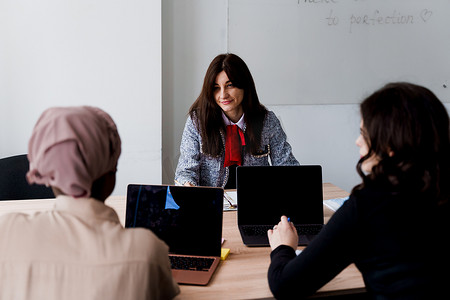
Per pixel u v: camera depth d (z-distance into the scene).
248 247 1.59
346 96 3.50
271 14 3.24
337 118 3.53
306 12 3.30
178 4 3.09
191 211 1.51
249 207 1.77
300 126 3.48
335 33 3.38
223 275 1.36
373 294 1.03
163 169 3.26
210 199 1.51
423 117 0.95
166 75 3.16
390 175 0.98
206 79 2.12
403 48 3.53
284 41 3.30
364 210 1.01
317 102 3.46
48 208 1.91
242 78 2.11
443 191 0.96
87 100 2.95
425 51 3.58
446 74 3.65
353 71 3.47
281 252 1.26
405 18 3.49
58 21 2.83
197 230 1.49
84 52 2.89
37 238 0.85
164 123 3.22
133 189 1.54
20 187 2.31
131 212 1.54
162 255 0.90
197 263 1.42
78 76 2.91
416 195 0.97
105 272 0.83
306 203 1.78
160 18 2.95
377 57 3.49
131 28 2.92
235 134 2.23
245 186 1.77
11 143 2.89
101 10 2.87
